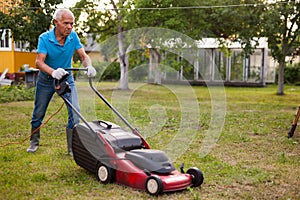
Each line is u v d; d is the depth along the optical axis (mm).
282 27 14500
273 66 23781
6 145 5895
